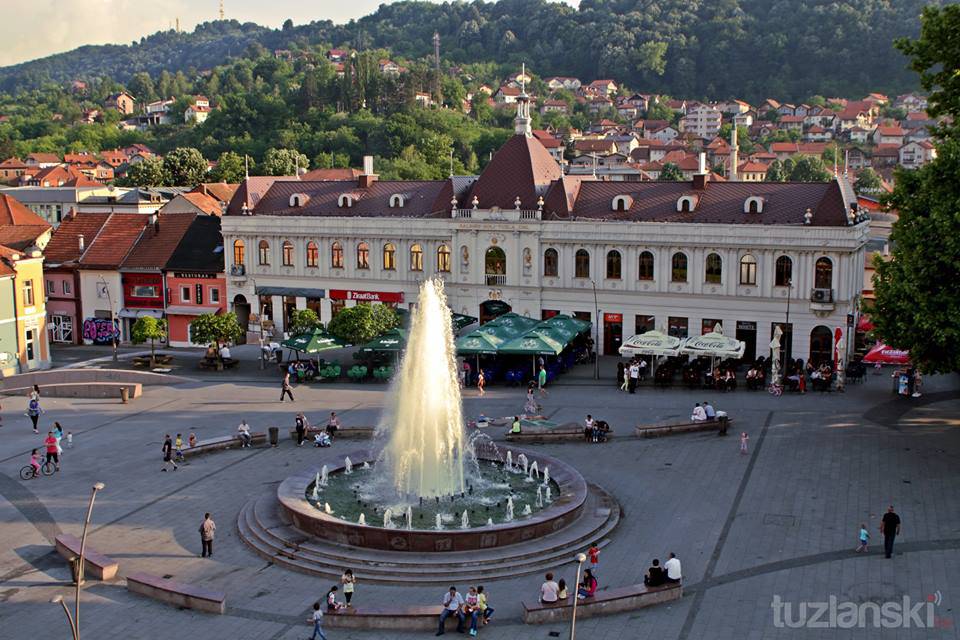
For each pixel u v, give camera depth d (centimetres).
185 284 10256
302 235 9675
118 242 10700
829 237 7675
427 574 4091
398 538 4231
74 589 4019
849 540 4300
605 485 5197
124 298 10512
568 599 3719
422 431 5000
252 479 5428
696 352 7288
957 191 5378
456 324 8550
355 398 7406
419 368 5066
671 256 8300
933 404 6688
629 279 8475
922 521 4491
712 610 3691
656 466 5491
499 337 7712
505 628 3616
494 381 7775
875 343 7950
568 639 3500
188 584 4019
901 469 5247
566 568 4156
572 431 6078
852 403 6756
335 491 5041
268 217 9788
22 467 5734
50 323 10819
